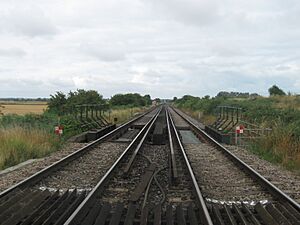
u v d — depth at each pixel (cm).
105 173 1147
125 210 818
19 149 1520
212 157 1642
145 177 1121
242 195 987
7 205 809
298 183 1145
